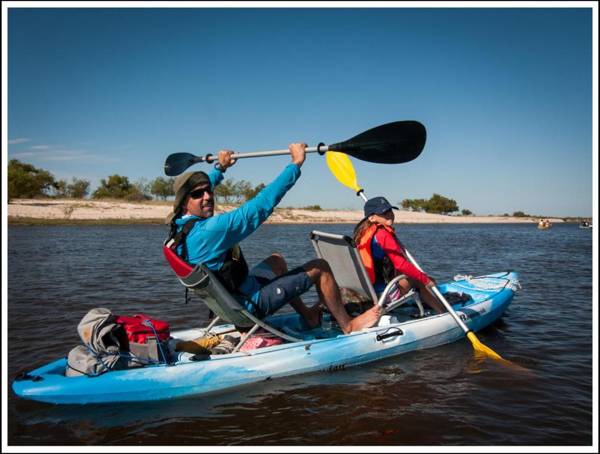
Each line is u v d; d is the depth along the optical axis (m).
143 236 21.84
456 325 4.81
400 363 4.14
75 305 6.46
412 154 4.42
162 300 6.87
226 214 3.43
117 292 7.46
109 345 3.44
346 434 2.92
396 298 4.66
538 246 18.23
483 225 55.62
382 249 4.56
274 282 3.74
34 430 2.96
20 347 4.53
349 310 4.74
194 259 3.46
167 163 4.66
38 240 18.72
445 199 89.00
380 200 4.63
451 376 3.85
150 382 3.36
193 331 4.29
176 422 3.07
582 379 3.80
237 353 3.70
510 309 6.29
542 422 3.07
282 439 2.86
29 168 61.47
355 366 4.06
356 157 4.19
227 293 3.45
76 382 3.26
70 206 43.34
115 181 63.62
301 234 26.88
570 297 7.13
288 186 3.67
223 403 3.34
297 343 3.91
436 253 14.88
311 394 3.48
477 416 3.15
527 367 4.07
